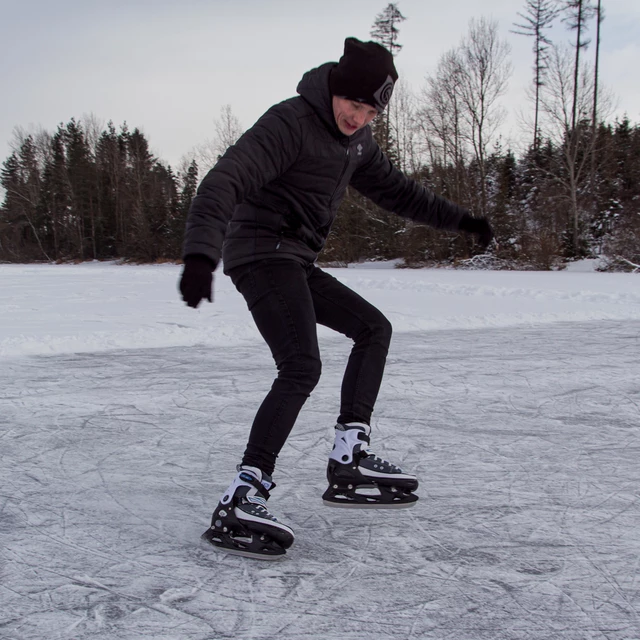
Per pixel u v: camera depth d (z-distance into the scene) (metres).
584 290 11.87
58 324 7.65
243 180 1.97
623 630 1.70
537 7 41.41
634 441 3.49
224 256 2.31
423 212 2.60
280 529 2.12
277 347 2.20
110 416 3.98
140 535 2.34
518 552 2.19
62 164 57.66
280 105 2.11
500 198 28.88
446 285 13.20
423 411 4.10
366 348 2.33
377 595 1.89
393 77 2.11
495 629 1.70
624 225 26.34
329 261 32.34
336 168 2.21
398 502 2.32
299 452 3.32
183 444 3.45
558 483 2.87
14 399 4.36
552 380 4.92
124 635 1.67
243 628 1.71
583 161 28.44
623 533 2.34
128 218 53.41
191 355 5.97
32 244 60.22
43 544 2.26
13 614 1.79
